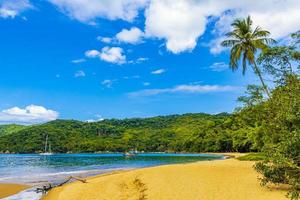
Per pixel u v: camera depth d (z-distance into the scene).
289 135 17.83
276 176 19.61
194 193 20.83
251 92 24.48
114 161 93.00
